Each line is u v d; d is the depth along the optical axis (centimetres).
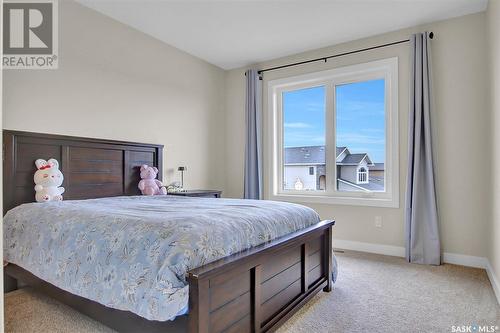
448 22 318
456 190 312
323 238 241
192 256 136
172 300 126
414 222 318
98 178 303
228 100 478
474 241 303
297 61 414
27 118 261
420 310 208
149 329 143
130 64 343
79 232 173
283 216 207
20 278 213
